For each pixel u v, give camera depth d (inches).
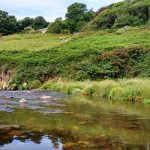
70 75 1485.0
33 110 631.8
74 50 1843.0
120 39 2075.5
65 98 925.2
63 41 2412.6
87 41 2134.6
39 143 370.3
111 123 503.8
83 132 430.0
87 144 367.9
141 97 872.3
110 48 1717.5
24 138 392.8
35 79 1510.8
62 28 3314.5
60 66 1576.0
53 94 1073.5
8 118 526.3
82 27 3292.3
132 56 1598.2
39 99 869.8
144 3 2805.1
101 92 1033.5
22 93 1080.2
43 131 432.1
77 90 1127.6
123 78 1382.9
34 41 2600.9
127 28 2466.8
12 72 1600.6
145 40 1958.7
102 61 1558.8
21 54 1873.8
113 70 1487.5
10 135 406.6
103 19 2888.8
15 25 5054.1
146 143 377.7
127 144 371.9
